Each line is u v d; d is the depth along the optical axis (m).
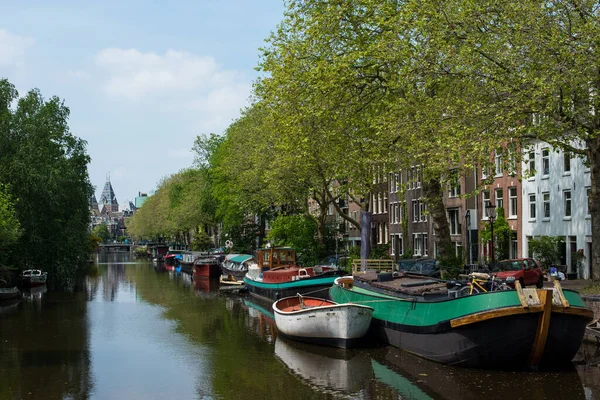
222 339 23.86
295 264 42.12
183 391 16.41
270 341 23.19
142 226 133.62
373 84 28.94
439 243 29.19
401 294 20.61
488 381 15.93
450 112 22.78
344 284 26.69
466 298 16.69
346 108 28.95
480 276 18.27
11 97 45.66
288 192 45.47
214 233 87.50
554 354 16.31
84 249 48.22
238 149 50.88
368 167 30.48
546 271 37.16
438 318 17.55
